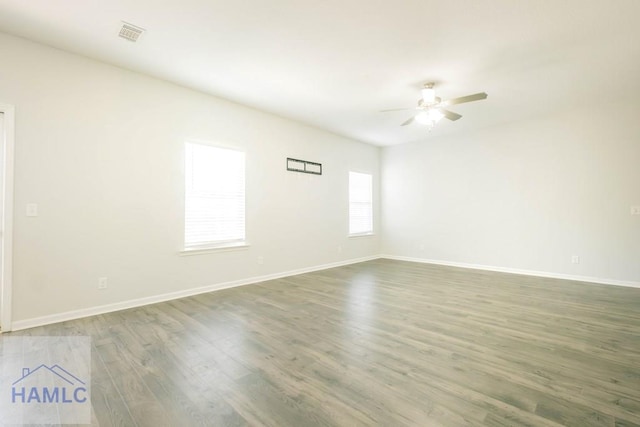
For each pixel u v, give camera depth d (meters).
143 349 2.37
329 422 1.55
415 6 2.36
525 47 2.94
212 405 1.69
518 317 3.08
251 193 4.61
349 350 2.35
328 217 5.94
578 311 3.26
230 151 4.38
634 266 4.33
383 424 1.53
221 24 2.58
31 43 2.84
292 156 5.23
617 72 3.47
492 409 1.65
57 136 2.96
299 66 3.32
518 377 1.97
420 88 3.90
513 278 4.90
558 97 4.23
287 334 2.66
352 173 6.58
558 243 4.93
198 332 2.70
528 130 5.19
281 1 2.30
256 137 4.68
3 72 2.71
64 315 2.99
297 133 5.31
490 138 5.61
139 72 3.47
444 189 6.23
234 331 2.72
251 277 4.61
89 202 3.15
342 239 6.25
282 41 2.85
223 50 3.00
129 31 2.68
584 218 4.70
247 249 4.57
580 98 4.28
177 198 3.80
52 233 2.93
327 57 3.13
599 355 2.26
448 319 3.03
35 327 2.81
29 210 2.81
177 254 3.80
